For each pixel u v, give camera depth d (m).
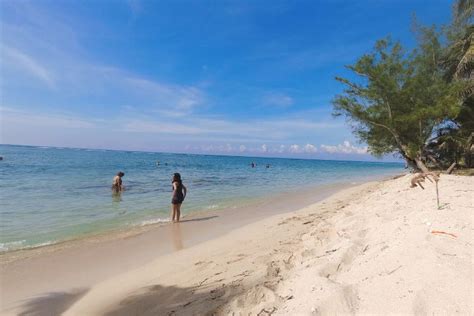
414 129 16.41
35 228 9.30
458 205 5.06
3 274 5.80
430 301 2.28
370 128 17.72
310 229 7.63
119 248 7.45
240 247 6.96
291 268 4.54
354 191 18.56
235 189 20.52
